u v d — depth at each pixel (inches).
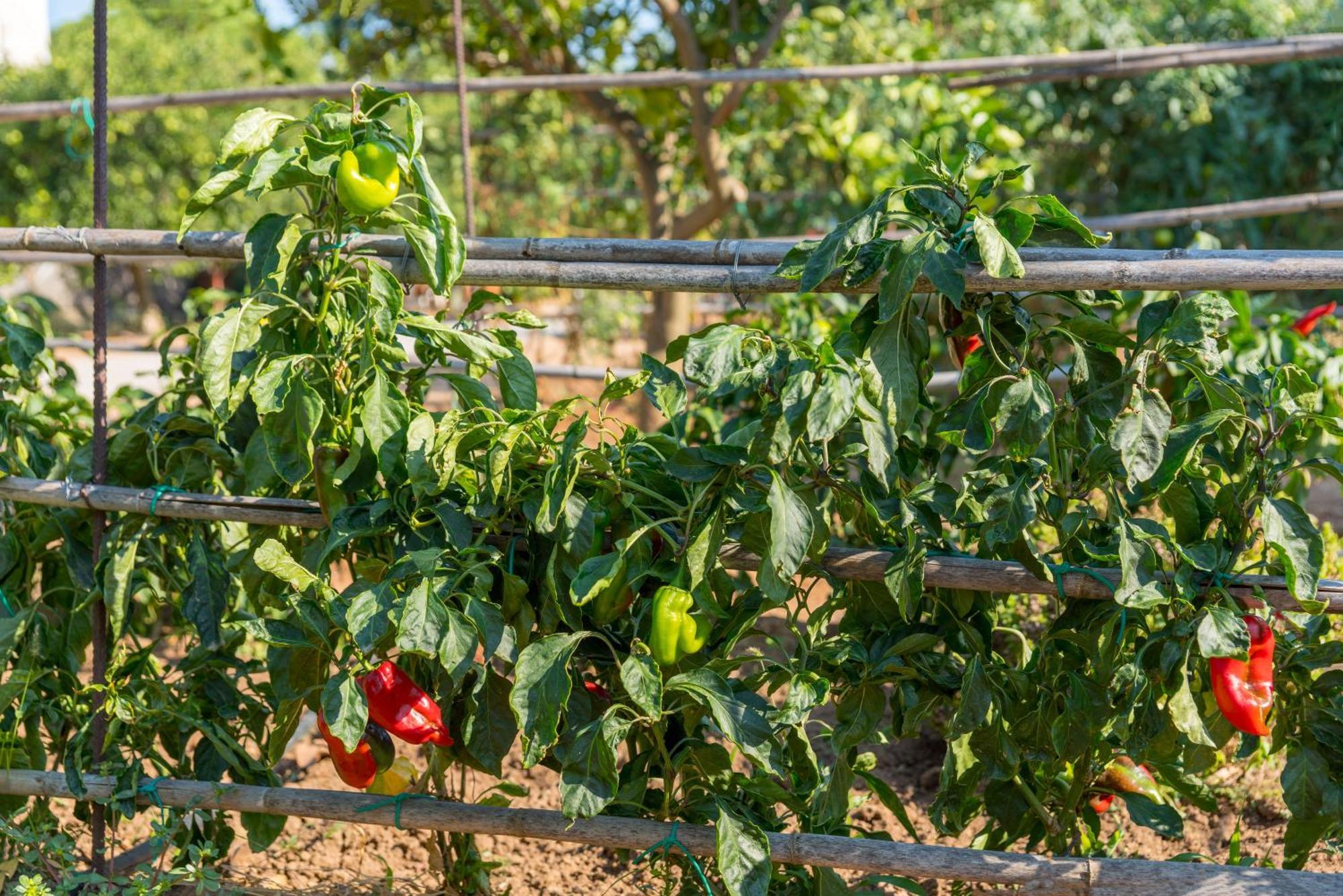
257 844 99.7
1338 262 78.0
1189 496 83.4
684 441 96.6
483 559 88.9
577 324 367.9
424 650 79.4
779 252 89.6
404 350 90.4
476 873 104.7
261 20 254.8
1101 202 372.8
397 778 97.3
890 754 143.1
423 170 88.2
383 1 253.1
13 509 105.7
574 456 81.5
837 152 247.1
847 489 85.2
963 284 78.3
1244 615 81.3
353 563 99.6
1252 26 347.6
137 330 692.1
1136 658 82.4
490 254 95.0
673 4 223.1
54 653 105.3
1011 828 94.3
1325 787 86.2
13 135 589.9
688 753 88.0
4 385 107.8
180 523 101.4
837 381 76.1
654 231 255.8
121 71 600.1
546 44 247.0
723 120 225.6
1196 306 79.4
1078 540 85.8
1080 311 87.6
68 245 99.0
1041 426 80.4
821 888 89.8
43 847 102.6
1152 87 342.6
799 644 87.3
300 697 89.7
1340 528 195.9
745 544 84.4
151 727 102.3
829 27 239.8
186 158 617.6
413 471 85.2
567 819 89.1
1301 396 81.8
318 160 86.7
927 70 206.5
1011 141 230.8
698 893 92.1
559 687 80.2
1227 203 353.4
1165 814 92.9
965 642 89.6
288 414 89.3
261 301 91.0
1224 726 85.9
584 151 388.8
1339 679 84.9
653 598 82.3
